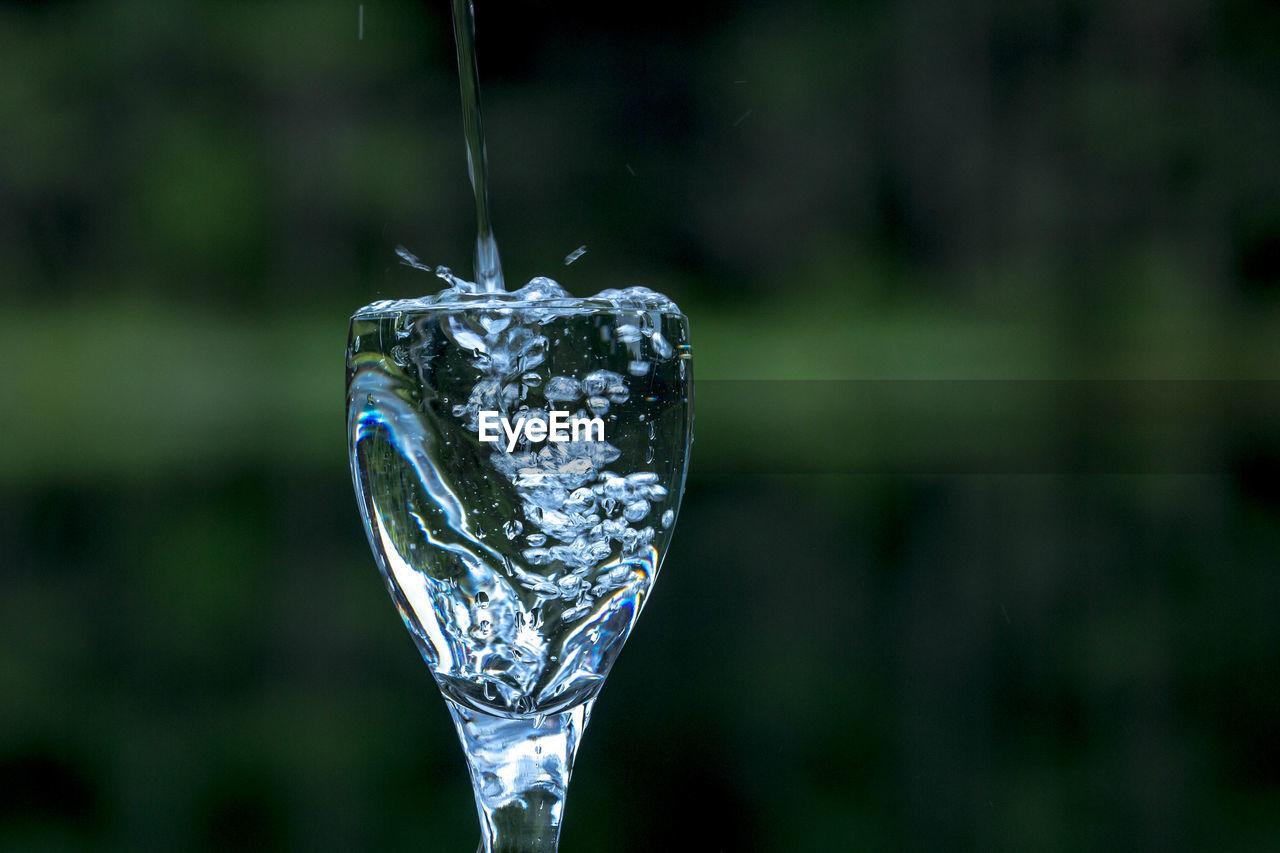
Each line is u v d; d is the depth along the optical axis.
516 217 10.27
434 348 0.72
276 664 1.37
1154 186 9.84
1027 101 10.18
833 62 10.48
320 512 2.58
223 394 7.87
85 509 2.67
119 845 0.89
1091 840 0.86
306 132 10.08
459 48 0.80
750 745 1.00
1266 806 0.91
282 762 1.02
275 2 9.96
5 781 0.99
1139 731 1.04
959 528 2.16
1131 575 1.73
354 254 10.12
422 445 0.72
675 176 10.51
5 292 9.59
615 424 0.72
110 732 1.12
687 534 2.10
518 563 0.72
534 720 0.72
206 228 9.96
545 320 0.72
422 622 0.72
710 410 5.21
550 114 10.34
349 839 0.89
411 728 1.12
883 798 0.91
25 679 1.32
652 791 0.92
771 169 10.55
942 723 1.07
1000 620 1.47
